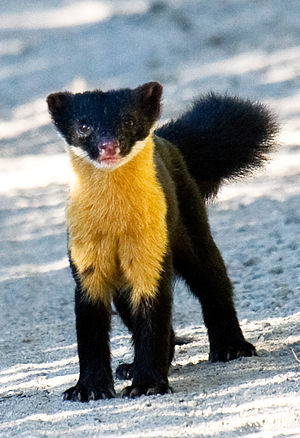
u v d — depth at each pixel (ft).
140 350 35.86
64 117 36.14
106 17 136.56
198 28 121.90
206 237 40.22
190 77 104.22
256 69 102.83
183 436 29.68
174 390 35.12
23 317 50.65
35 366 41.09
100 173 34.99
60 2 154.40
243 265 53.16
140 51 118.11
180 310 48.93
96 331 36.24
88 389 35.50
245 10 125.90
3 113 106.32
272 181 68.49
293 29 115.55
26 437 31.17
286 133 79.25
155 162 37.04
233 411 31.40
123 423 31.60
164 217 35.99
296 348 38.75
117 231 35.60
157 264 35.88
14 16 150.82
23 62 125.80
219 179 44.39
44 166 84.64
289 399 31.78
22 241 65.46
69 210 36.01
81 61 120.16
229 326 39.86
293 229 57.72
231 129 44.16
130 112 35.53
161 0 134.82
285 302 46.32
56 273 58.13
